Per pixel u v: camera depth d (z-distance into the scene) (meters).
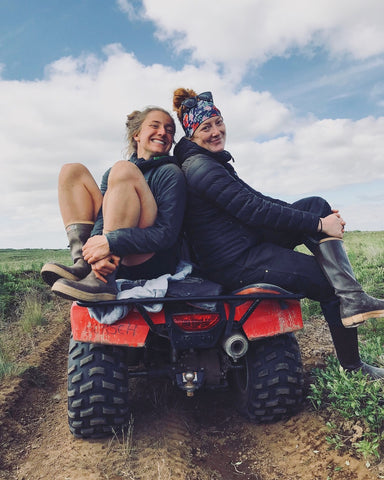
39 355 5.36
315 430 3.18
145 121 3.72
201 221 3.45
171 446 3.18
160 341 3.62
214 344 3.21
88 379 3.13
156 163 3.43
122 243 2.94
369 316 3.13
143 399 4.06
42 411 4.04
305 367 4.42
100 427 3.17
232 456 3.18
